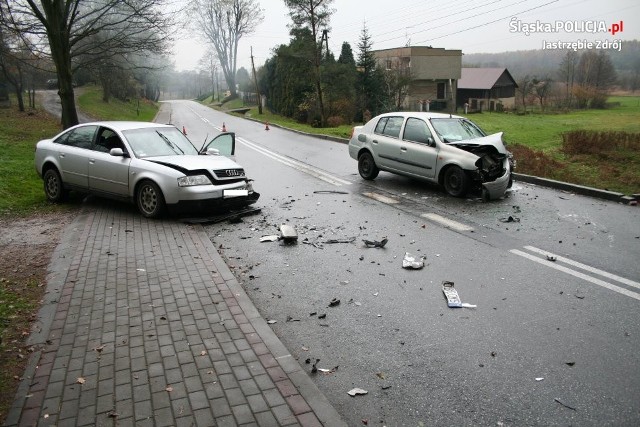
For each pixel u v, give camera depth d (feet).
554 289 18.28
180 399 11.77
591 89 190.80
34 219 29.96
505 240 24.16
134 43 77.25
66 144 33.50
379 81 139.33
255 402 11.68
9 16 67.46
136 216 29.78
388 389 12.51
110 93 191.52
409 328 15.67
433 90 187.52
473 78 214.48
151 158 29.76
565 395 12.06
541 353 13.96
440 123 36.60
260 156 60.03
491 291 18.30
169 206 28.37
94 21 74.90
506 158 33.22
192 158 30.25
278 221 28.84
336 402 12.03
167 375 12.78
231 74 281.74
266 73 205.98
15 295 18.04
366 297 18.08
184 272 20.15
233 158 35.53
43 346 14.28
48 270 20.43
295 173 46.09
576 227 25.98
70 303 17.20
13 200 34.53
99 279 19.36
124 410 11.39
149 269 20.48
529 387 12.41
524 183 38.65
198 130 114.11
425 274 20.15
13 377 12.76
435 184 36.99
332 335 15.34
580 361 13.51
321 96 125.80
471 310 16.81
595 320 15.80
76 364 13.32
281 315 16.78
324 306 17.42
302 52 125.70
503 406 11.72
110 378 12.65
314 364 13.67
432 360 13.78
